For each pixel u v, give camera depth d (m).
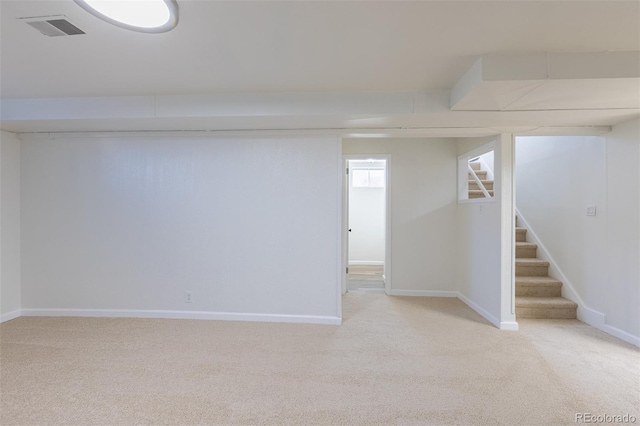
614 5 1.58
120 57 2.18
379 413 1.97
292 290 3.55
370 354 2.75
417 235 4.72
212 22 1.75
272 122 3.14
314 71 2.41
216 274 3.61
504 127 3.24
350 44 2.00
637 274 2.93
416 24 1.77
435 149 4.71
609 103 2.52
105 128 3.41
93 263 3.69
